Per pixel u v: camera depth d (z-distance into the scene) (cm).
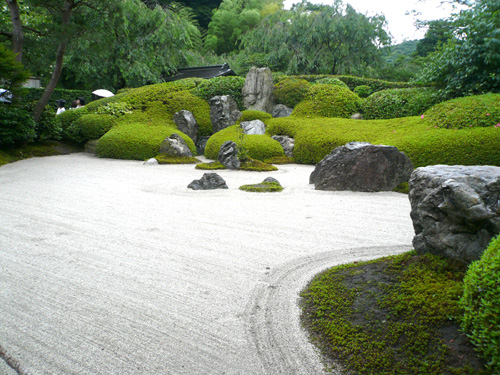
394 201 542
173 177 741
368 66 2080
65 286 263
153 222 430
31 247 340
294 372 178
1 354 189
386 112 1130
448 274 219
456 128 784
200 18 3256
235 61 2380
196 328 213
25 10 1382
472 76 988
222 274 287
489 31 938
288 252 335
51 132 1088
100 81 1872
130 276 282
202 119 1234
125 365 182
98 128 1134
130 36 1723
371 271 250
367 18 1955
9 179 688
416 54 2486
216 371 178
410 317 195
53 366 181
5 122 888
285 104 1317
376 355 180
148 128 1095
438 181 229
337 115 1183
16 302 240
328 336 201
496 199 205
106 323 217
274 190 607
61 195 566
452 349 171
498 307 153
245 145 975
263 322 220
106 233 386
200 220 440
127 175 761
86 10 1053
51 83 1052
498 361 150
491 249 174
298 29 2009
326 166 628
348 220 441
